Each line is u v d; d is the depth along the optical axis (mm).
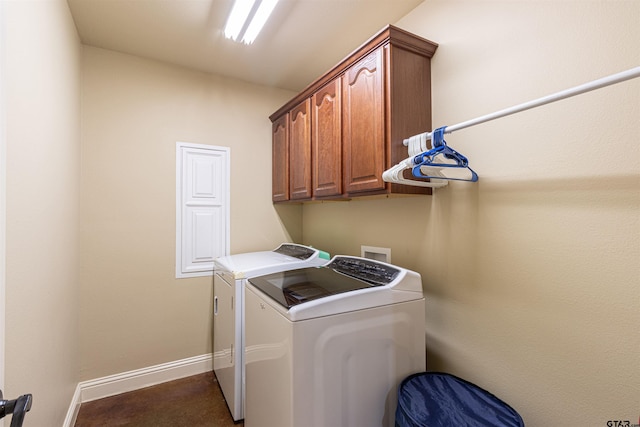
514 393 1202
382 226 1893
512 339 1210
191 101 2371
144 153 2197
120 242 2117
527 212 1163
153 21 1787
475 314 1347
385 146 1416
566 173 1052
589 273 1000
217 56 2199
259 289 1404
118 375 2100
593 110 988
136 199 2170
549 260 1100
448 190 1469
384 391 1271
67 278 1617
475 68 1353
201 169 2406
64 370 1558
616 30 943
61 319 1486
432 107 1542
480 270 1327
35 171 1095
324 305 1137
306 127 2088
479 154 1329
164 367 2248
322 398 1122
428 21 1597
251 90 2627
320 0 1630
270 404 1243
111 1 1609
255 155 2646
